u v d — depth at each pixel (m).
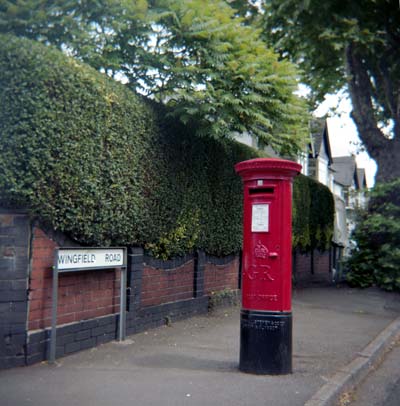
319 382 5.87
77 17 7.70
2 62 5.92
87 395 5.12
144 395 5.18
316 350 7.65
